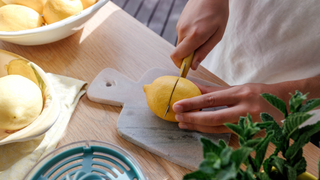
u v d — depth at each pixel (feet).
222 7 1.87
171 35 5.83
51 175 1.31
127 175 1.26
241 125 0.72
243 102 1.55
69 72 1.99
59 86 1.82
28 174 1.21
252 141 0.63
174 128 1.64
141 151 1.55
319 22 1.95
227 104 1.57
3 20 1.75
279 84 1.72
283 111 0.74
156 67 2.06
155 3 6.44
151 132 1.60
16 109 1.33
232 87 1.76
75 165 1.26
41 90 1.59
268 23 2.21
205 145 0.58
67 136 1.58
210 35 1.82
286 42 2.21
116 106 1.80
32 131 1.36
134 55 2.17
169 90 1.53
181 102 1.47
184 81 1.60
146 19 6.10
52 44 2.19
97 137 1.59
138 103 1.77
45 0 1.95
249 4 2.27
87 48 2.20
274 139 0.77
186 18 1.90
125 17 2.55
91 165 1.27
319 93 1.82
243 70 2.73
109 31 2.38
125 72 2.04
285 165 0.75
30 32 1.74
